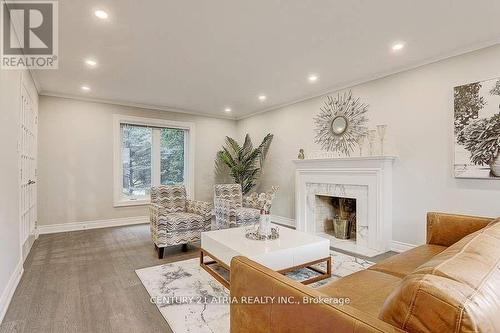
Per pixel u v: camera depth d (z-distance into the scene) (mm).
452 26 2471
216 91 4504
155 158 5691
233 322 1297
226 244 2449
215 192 4660
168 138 5891
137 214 5340
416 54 3064
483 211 2793
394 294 806
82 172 4789
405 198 3418
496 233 1199
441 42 2779
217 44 2842
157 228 3291
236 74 3727
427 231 2449
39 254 3354
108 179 5031
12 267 2326
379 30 2555
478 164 2797
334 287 1512
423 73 3271
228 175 6555
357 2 2127
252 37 2699
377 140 3631
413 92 3357
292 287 1002
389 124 3592
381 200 3436
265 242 2514
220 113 6195
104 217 4992
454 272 799
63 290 2363
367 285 1533
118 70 3547
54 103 4566
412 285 743
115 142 5113
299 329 940
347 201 4238
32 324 1862
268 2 2131
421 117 3279
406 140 3416
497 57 2701
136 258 3219
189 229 3455
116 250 3533
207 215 3645
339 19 2371
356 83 3975
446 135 3068
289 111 5234
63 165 4625
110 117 5074
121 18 2338
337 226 4145
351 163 3781
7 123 2238
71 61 3232
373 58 3184
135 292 2334
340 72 3635
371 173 3547
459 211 2963
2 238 2023
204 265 2879
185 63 3334
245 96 4812
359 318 785
